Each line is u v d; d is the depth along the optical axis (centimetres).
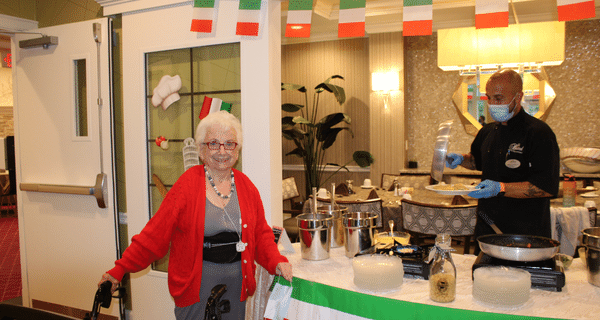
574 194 318
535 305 128
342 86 665
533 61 394
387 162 614
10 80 845
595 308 125
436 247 137
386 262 147
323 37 661
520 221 205
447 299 132
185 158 257
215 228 165
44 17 310
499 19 180
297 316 160
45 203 300
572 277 152
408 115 629
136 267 156
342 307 147
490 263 148
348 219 185
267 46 230
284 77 696
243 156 238
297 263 182
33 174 304
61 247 296
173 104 263
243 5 227
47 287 303
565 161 512
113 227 277
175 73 262
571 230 298
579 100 554
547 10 529
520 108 204
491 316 123
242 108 237
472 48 411
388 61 600
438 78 611
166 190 268
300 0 212
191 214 162
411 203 331
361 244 183
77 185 287
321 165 678
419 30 192
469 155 246
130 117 271
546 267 141
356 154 568
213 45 248
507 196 194
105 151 277
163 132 268
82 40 280
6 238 583
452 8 518
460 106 569
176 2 250
